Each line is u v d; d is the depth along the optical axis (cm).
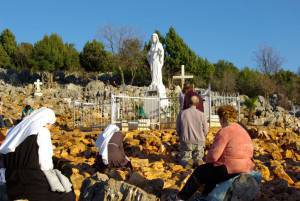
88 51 5216
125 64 4612
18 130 629
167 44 4641
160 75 2512
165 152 1272
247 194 649
